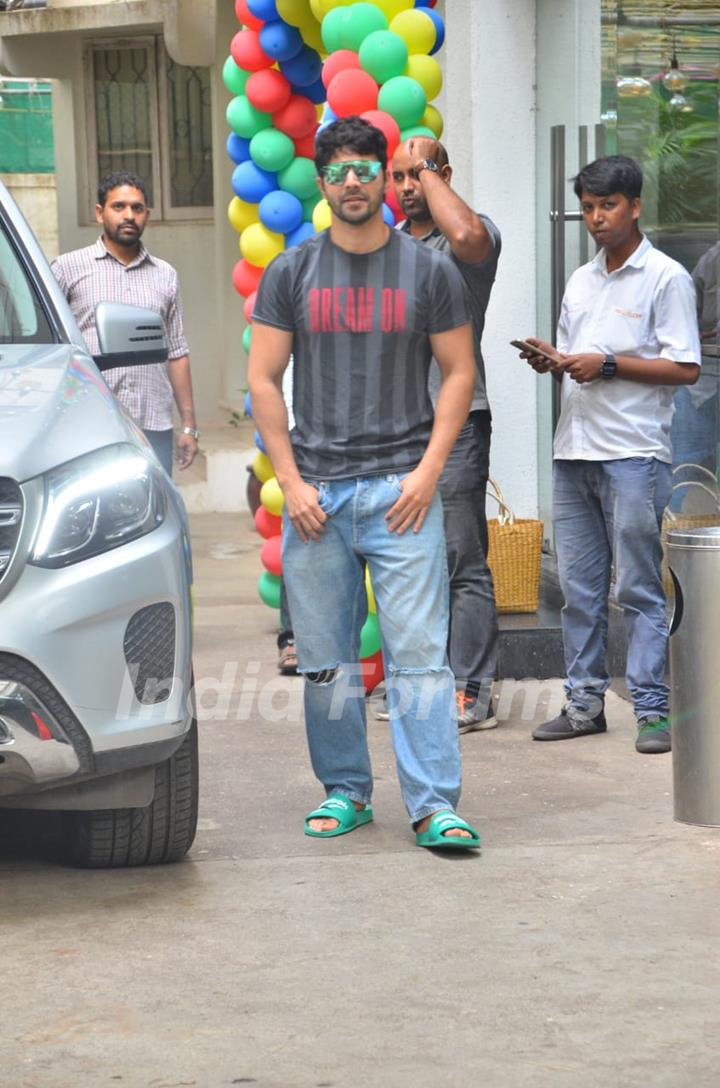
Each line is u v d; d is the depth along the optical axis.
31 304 7.16
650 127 9.59
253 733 8.95
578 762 8.23
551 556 11.10
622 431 8.22
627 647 8.77
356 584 6.97
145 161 22.22
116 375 10.87
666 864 6.57
